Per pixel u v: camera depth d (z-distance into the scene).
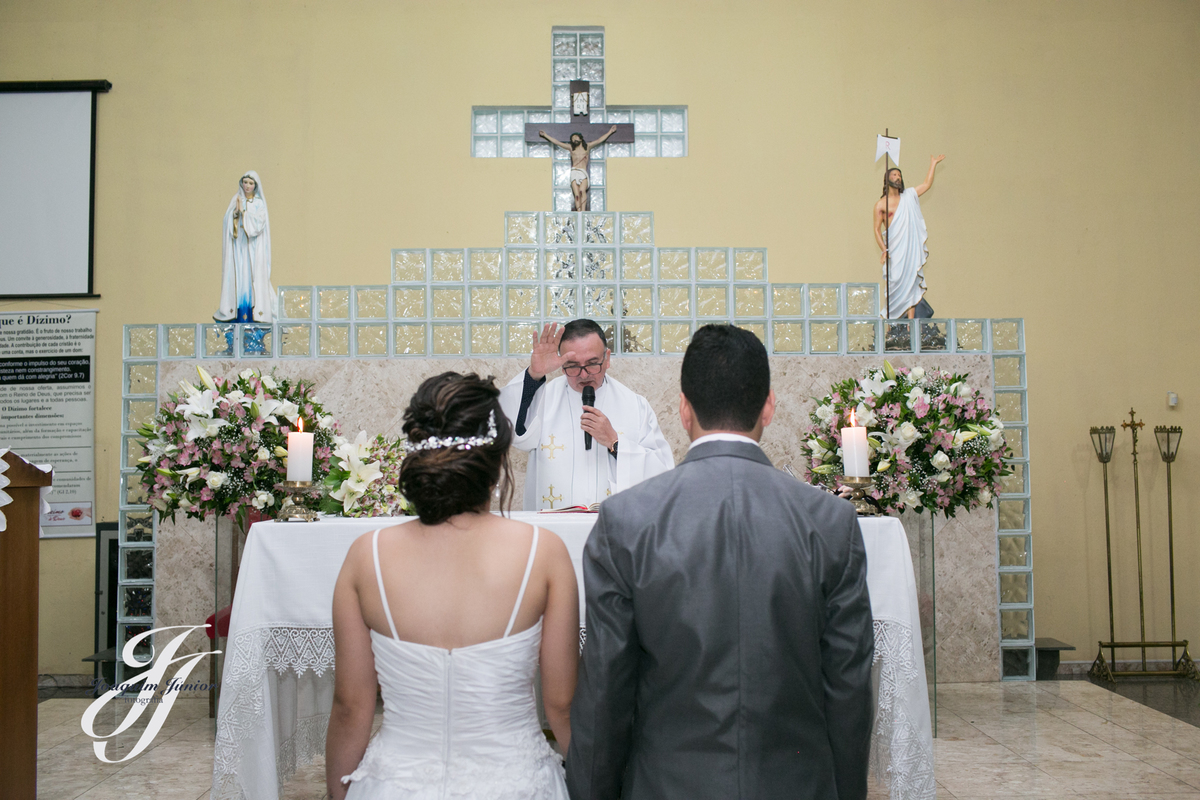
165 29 5.43
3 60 5.39
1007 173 5.40
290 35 5.45
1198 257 5.34
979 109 5.44
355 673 1.35
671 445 4.64
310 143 5.38
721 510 1.21
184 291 5.27
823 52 5.49
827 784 1.18
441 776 1.28
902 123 5.45
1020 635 4.66
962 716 3.74
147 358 4.67
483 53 5.48
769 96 5.48
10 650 2.26
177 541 4.44
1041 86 5.45
